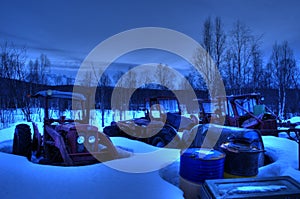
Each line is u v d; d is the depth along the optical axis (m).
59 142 3.91
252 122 7.06
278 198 2.13
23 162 3.39
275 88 18.41
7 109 14.76
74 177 2.91
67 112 11.38
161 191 2.61
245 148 3.10
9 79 15.38
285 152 4.32
